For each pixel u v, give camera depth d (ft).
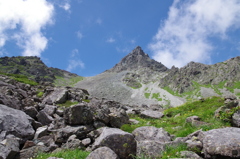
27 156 35.73
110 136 30.25
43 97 104.99
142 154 29.94
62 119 51.67
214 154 25.09
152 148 31.12
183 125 52.65
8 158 33.71
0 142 35.58
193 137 33.17
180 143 30.91
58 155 33.73
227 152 23.91
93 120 50.78
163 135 38.22
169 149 30.58
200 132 32.81
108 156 25.96
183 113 87.71
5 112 44.68
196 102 98.43
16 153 35.27
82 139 43.62
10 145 35.22
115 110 63.31
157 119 83.35
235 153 23.43
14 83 125.70
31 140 42.68
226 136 27.35
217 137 27.55
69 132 43.21
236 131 29.30
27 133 42.73
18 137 40.86
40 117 56.08
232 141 25.34
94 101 115.34
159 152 30.27
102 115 52.70
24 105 63.05
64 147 38.68
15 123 42.86
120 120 56.70
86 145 39.37
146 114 87.81
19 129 42.14
